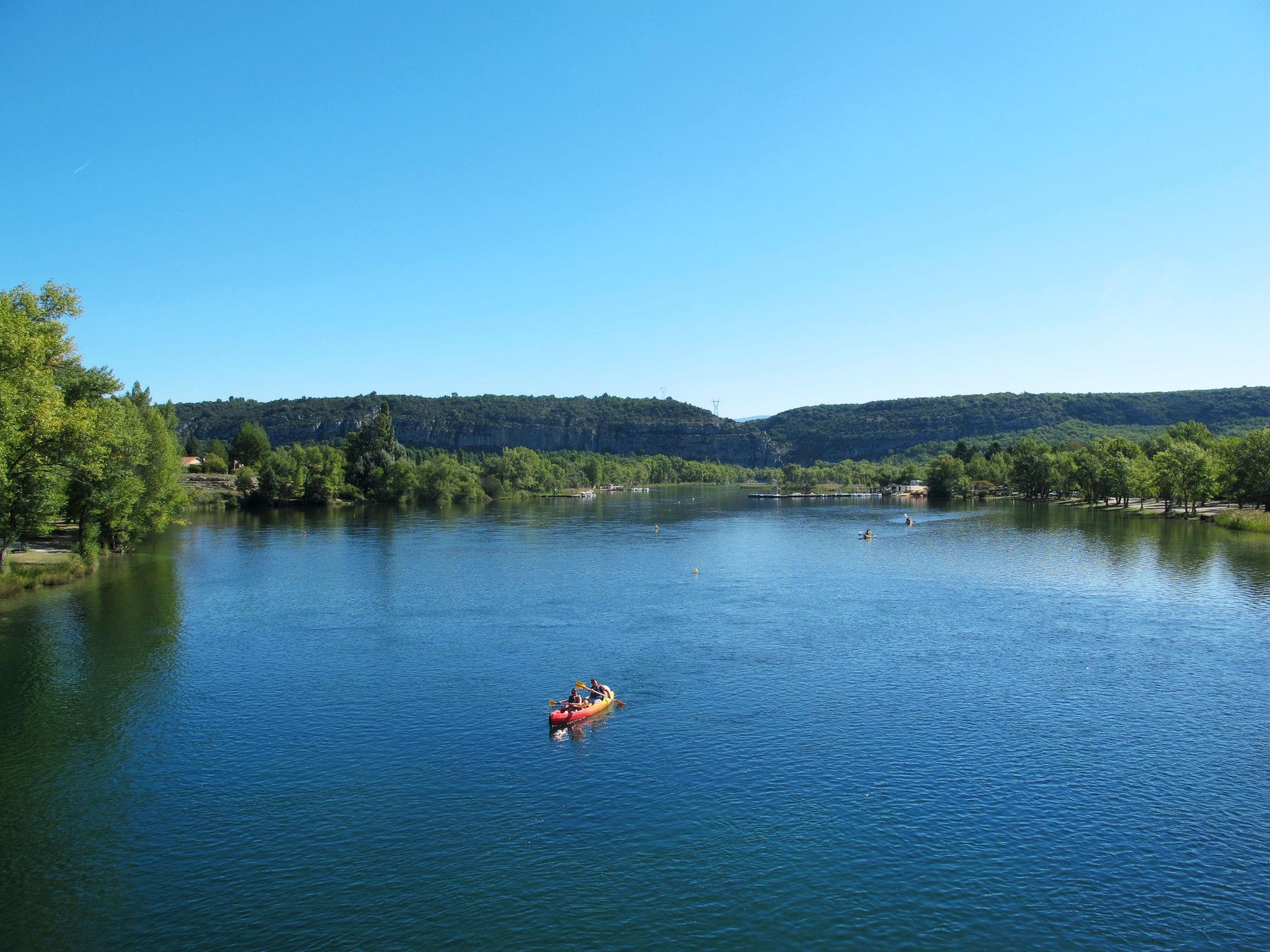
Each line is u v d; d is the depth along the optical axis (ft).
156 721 165.48
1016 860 114.32
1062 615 260.42
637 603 282.56
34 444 237.86
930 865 113.19
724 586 316.60
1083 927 100.12
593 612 267.80
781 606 276.82
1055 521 586.45
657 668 202.08
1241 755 148.25
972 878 110.11
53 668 200.85
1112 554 397.60
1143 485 639.76
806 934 98.63
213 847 117.60
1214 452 634.43
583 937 97.91
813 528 556.10
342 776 140.36
